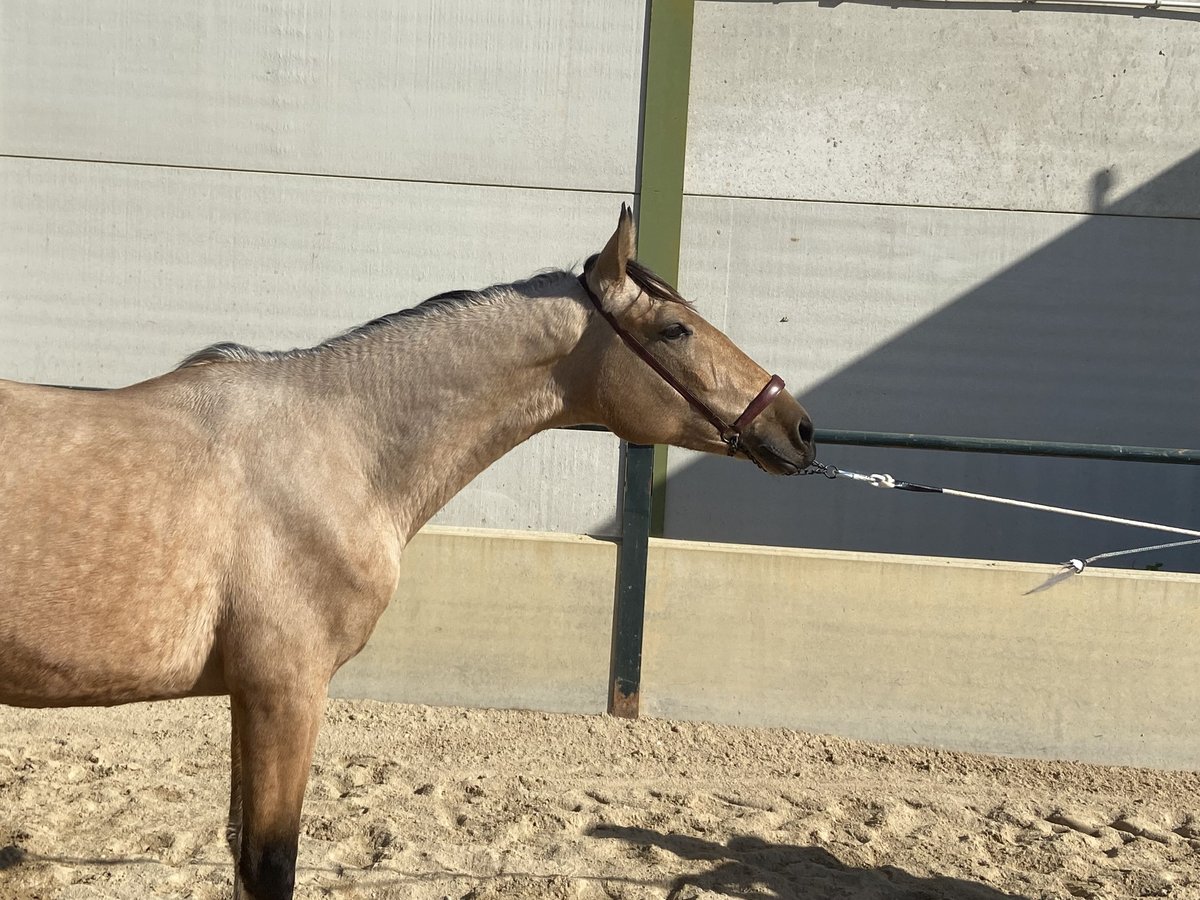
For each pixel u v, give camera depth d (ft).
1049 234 25.91
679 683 17.31
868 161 25.79
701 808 14.08
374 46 25.59
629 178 25.85
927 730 17.08
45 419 8.14
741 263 26.07
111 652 7.99
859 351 26.27
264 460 8.60
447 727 16.49
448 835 12.71
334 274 26.23
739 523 26.32
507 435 9.59
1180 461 16.10
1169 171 25.68
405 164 25.89
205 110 25.82
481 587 17.31
